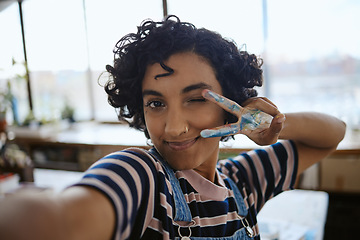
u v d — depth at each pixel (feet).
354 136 7.70
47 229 0.87
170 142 1.60
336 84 8.38
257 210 2.23
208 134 1.54
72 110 11.13
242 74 1.81
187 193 1.74
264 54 8.75
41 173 7.47
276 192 2.37
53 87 11.05
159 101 1.59
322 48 8.27
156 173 1.53
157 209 1.48
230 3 8.45
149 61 1.55
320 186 7.29
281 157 2.36
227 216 1.86
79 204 0.99
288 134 2.27
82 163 9.04
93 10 9.75
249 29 8.52
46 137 9.46
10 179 5.70
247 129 1.66
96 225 0.99
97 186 1.10
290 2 8.18
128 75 1.66
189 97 1.57
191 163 1.63
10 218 0.85
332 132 2.41
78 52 10.48
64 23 10.28
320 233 4.05
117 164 1.30
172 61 1.53
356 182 7.00
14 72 9.03
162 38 1.54
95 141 8.86
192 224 1.64
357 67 8.11
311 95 8.66
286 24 8.36
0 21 9.66
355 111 8.32
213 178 1.93
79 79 10.90
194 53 1.56
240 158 2.36
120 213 1.10
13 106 9.92
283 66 8.73
